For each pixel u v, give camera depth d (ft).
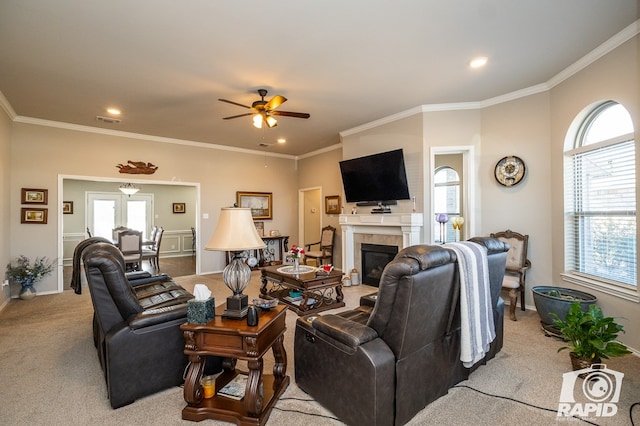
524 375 7.59
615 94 9.03
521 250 12.32
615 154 9.50
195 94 12.60
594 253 10.32
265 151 24.02
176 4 7.23
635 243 8.79
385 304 5.50
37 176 15.78
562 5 7.46
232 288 6.52
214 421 6.03
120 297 6.66
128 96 12.78
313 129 17.97
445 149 14.17
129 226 29.71
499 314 8.41
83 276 20.71
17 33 8.32
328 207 22.65
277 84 11.79
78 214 27.45
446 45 9.22
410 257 5.40
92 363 8.41
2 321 11.87
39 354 8.97
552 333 9.80
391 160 15.15
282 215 25.05
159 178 19.51
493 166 13.48
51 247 16.10
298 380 7.03
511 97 12.94
